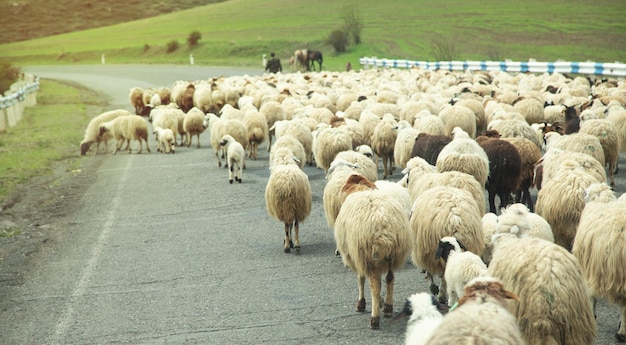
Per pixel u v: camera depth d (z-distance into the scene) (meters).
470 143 11.20
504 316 4.46
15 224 13.24
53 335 8.12
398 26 78.25
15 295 9.45
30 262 10.88
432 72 35.03
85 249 11.49
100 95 44.75
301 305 8.72
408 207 9.66
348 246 8.13
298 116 19.28
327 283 9.45
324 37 78.50
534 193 13.68
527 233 7.52
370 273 7.92
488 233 8.55
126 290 9.50
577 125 15.97
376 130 15.52
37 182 17.45
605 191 8.33
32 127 28.89
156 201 14.81
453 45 60.47
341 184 10.06
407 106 18.86
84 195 15.77
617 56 50.25
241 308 8.70
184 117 22.80
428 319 5.43
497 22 69.88
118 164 19.83
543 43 58.25
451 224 7.87
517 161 11.52
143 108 32.84
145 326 8.27
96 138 22.12
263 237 11.81
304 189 10.73
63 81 59.66
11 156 21.16
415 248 8.40
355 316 8.30
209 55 81.88
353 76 36.00
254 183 16.11
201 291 9.35
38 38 124.81
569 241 8.96
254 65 69.19
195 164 19.11
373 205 7.96
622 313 7.12
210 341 7.78
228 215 13.33
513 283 6.08
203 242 11.63
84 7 143.88
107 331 8.17
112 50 96.00
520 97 20.08
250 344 7.65
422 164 11.05
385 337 7.66
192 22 112.56
